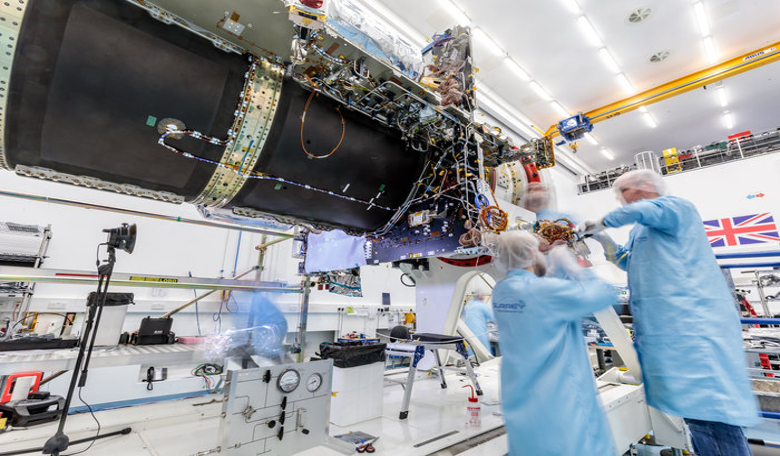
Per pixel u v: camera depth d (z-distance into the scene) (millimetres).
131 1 1178
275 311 3342
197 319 3887
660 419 2332
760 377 2611
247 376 1526
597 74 7320
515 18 5996
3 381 2043
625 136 9555
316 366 1778
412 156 2176
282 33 1420
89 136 1271
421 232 2361
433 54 2641
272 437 1568
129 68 1214
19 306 2918
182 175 1538
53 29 1074
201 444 1752
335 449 1677
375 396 2102
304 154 1722
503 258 1674
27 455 1587
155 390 3480
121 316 2062
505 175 3371
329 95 1691
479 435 1833
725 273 3150
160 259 3818
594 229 1786
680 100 8000
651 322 1589
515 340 1469
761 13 5930
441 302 3037
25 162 1309
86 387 3135
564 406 1322
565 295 1386
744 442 1366
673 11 5902
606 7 5824
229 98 1447
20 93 1111
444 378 3000
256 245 4539
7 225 2865
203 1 1269
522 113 8508
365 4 5562
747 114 8523
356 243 2941
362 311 5516
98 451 1649
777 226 6812
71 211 3373
